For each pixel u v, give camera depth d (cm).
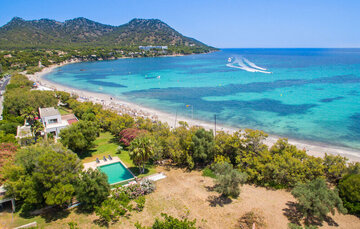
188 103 10888
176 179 4312
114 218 3148
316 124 7700
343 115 8494
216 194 3788
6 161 3809
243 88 13888
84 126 5362
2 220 3075
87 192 3262
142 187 3806
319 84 14388
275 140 6419
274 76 18175
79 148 5184
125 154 5406
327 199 3006
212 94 12600
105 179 3438
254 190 3944
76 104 8688
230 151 4809
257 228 2988
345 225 3066
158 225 2758
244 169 4306
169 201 3584
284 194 3816
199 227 2991
